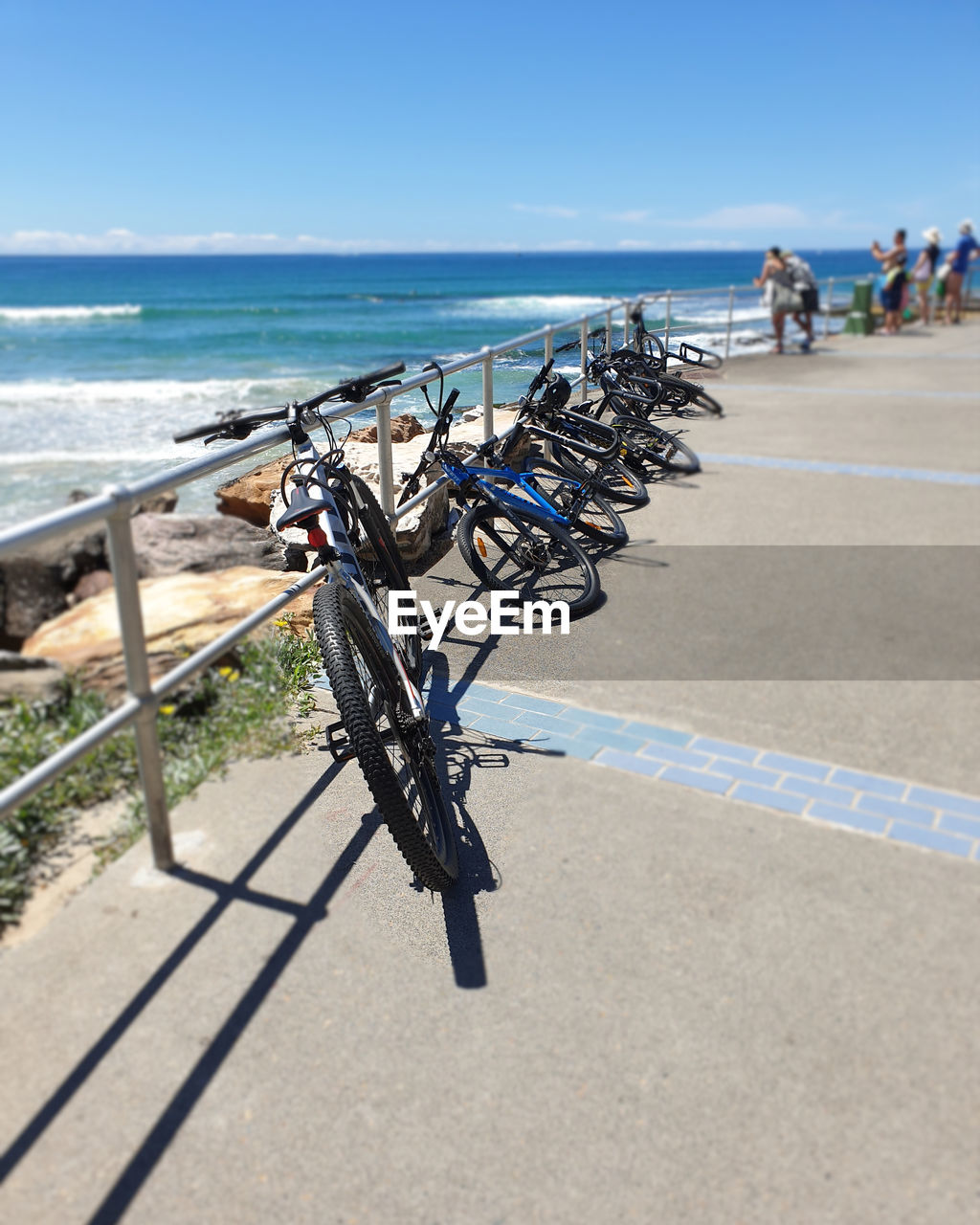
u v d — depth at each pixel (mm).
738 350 15523
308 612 4180
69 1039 2162
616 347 8648
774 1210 1785
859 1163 1869
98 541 3061
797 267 15359
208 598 3250
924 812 2986
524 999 2287
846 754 3344
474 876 2732
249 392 24672
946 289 20875
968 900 2584
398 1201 1814
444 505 6254
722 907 2580
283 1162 1892
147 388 26359
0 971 2334
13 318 62156
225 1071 2092
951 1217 1764
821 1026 2188
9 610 2750
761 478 7426
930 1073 2061
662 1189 1830
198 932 2484
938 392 11383
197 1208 1802
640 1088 2043
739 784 3168
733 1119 1969
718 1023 2205
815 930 2484
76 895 2580
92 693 2609
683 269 150250
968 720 3582
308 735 3463
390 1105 2014
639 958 2408
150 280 116250
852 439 8766
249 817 2969
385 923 2539
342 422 7012
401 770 3191
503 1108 2004
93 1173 1869
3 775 2377
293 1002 2277
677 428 8539
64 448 15641
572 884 2688
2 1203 1808
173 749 3012
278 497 4621
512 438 5648
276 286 99938
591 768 3289
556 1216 1781
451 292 85812
